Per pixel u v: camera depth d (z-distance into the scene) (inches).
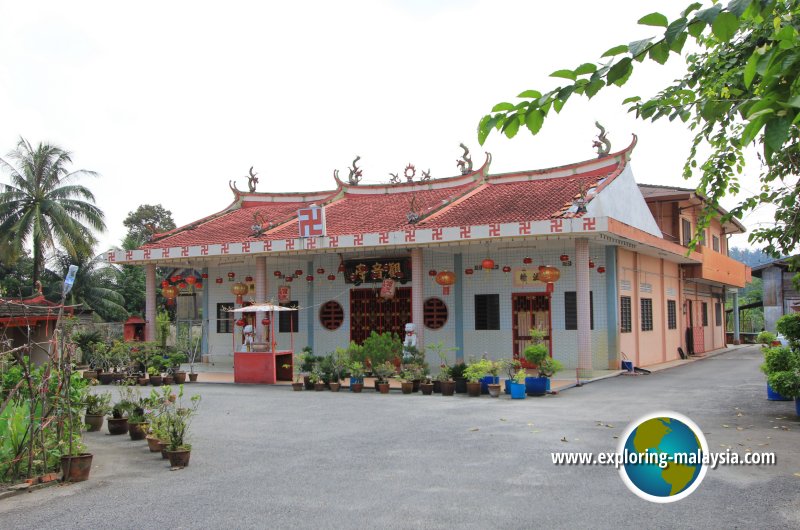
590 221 603.2
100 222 1218.0
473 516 221.5
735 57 225.5
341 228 781.3
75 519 231.5
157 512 236.7
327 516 225.8
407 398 539.5
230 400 540.4
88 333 839.1
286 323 882.8
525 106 121.9
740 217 337.4
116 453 348.2
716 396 504.4
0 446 289.0
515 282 751.1
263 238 771.4
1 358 352.5
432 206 801.6
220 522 222.8
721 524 209.2
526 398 514.6
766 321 1003.9
